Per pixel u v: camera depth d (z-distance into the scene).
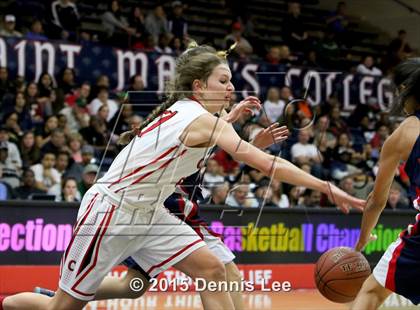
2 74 12.61
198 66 4.86
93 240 4.61
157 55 13.75
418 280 4.42
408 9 19.98
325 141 13.17
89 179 10.74
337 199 4.27
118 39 15.38
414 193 4.45
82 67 13.27
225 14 18.78
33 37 13.54
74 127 12.56
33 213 9.16
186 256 4.70
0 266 8.92
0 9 14.60
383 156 4.48
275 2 19.88
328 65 17.34
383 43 20.11
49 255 9.22
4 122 12.11
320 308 8.22
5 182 10.60
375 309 4.57
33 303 5.07
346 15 20.41
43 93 12.78
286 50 16.39
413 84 4.50
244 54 16.53
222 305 4.67
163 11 16.30
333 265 4.79
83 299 4.70
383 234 11.01
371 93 15.12
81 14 16.64
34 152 11.65
